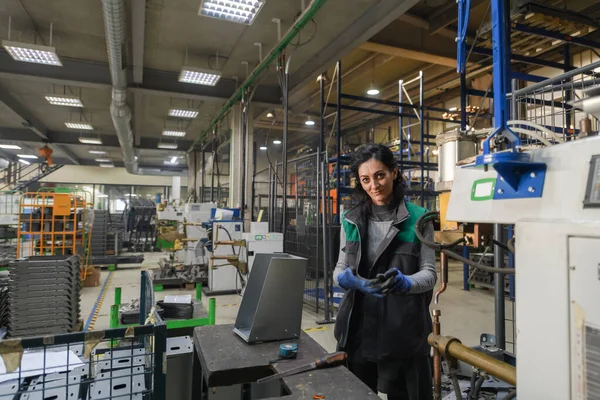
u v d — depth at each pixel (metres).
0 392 1.22
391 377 1.20
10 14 4.57
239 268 4.65
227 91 6.75
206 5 3.79
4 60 5.52
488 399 1.56
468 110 5.55
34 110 8.62
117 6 3.53
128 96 7.39
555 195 0.64
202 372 1.12
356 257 1.26
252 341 1.10
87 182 16.58
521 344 0.63
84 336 1.04
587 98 0.72
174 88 6.45
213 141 8.78
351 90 8.29
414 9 5.05
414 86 7.93
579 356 0.54
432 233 1.21
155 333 1.12
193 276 5.58
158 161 16.38
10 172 15.17
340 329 1.30
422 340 1.19
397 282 0.99
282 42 4.26
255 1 3.74
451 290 5.25
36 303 3.24
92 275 5.70
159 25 4.83
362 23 4.49
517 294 0.64
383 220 1.29
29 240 5.90
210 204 6.79
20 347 0.97
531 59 3.84
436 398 0.95
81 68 5.87
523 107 2.42
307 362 0.98
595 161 0.59
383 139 10.12
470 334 3.40
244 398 1.30
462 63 1.56
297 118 10.20
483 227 1.01
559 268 0.57
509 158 0.70
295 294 1.16
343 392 0.83
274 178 5.79
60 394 1.26
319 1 3.40
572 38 3.61
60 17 4.64
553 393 0.57
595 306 0.52
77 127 9.54
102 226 7.52
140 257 7.55
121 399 1.27
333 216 5.18
